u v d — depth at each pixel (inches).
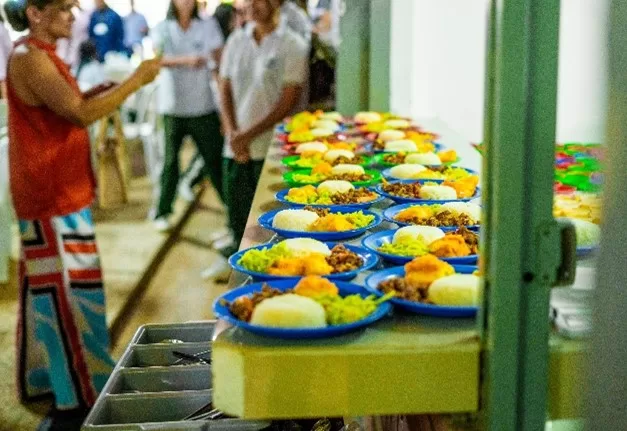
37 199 116.9
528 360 52.4
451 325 56.3
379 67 186.4
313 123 157.5
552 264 50.9
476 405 53.4
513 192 50.5
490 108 51.9
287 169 121.3
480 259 53.7
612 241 48.0
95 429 68.7
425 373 52.6
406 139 135.6
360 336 54.2
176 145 232.7
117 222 257.4
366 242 74.5
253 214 91.7
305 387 52.4
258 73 177.0
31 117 114.3
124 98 119.4
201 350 83.6
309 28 199.5
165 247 235.5
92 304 123.9
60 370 124.3
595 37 50.4
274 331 53.1
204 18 232.1
